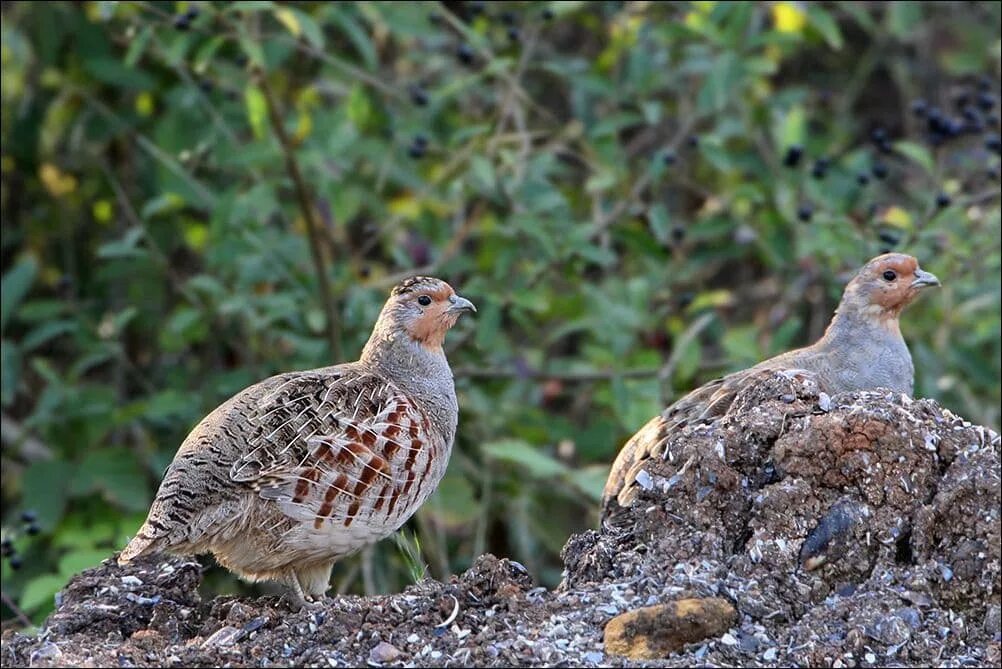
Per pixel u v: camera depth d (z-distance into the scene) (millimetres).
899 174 16281
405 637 7184
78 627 7676
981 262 12812
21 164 14656
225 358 14453
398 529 9422
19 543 12484
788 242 13602
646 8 13773
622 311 12641
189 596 8062
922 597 7105
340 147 12242
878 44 16172
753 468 7723
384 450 8312
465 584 7590
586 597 7285
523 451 11820
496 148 13273
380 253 15227
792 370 9266
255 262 12625
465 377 13195
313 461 8078
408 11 12430
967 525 7188
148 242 13062
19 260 14742
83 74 14242
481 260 13578
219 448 7980
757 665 6805
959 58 15633
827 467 7512
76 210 15000
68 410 12750
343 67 12406
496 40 14328
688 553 7543
